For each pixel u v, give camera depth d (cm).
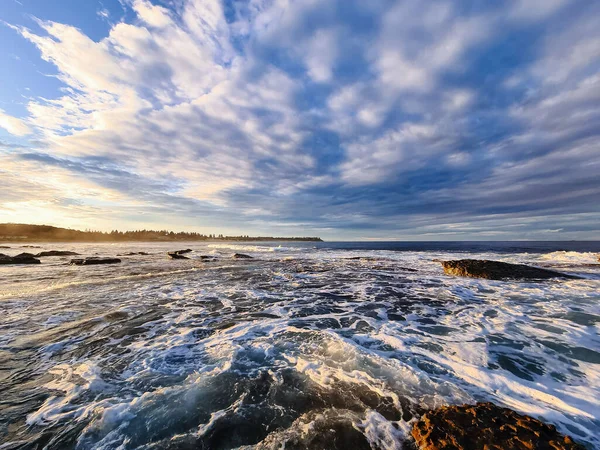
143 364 452
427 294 1009
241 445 281
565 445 260
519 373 423
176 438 291
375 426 307
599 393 369
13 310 777
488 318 709
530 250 3362
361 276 1466
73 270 1742
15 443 283
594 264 1831
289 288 1131
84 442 285
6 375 417
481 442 267
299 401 351
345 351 495
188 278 1398
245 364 450
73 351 505
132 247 5453
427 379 402
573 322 670
